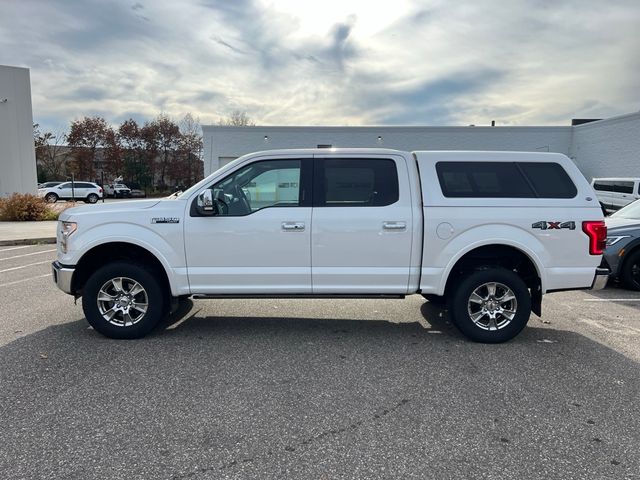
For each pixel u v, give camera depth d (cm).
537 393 371
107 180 6300
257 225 479
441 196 481
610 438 304
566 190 487
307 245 480
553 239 477
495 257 497
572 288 484
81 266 499
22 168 2795
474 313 497
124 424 318
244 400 356
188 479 259
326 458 280
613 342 496
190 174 6750
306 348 475
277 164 493
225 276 486
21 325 544
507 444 296
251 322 566
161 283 502
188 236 481
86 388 375
